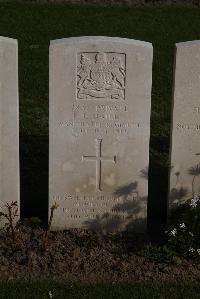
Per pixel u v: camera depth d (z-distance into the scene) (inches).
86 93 108.3
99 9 231.6
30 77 177.3
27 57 191.2
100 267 104.6
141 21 223.0
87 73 107.3
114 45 106.4
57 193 113.2
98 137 110.6
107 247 109.7
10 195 112.5
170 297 98.0
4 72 106.3
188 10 234.2
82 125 109.9
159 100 166.7
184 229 108.9
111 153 111.5
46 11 226.7
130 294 98.3
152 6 237.0
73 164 111.8
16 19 218.7
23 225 113.9
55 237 111.3
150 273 103.3
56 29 213.6
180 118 110.6
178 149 112.3
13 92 107.7
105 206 114.1
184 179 113.8
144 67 107.5
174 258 105.8
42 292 98.5
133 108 109.3
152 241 111.9
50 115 109.1
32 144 144.6
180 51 107.5
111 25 218.5
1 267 103.4
